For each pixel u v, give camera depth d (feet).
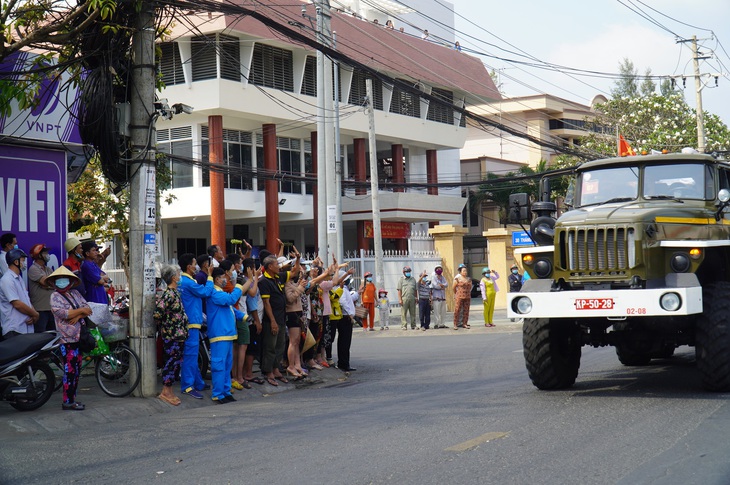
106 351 39.34
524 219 40.37
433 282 90.94
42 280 39.58
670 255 35.42
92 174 85.40
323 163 75.61
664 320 35.83
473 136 233.14
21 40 38.96
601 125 175.22
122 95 41.06
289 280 47.21
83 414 35.32
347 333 53.21
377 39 134.31
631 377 43.16
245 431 31.73
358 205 145.07
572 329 39.04
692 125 159.02
